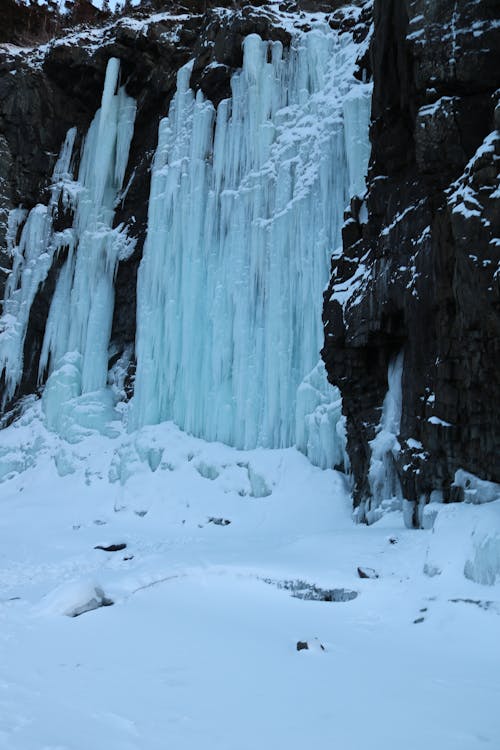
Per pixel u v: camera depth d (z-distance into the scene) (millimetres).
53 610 7848
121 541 13812
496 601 6746
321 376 16219
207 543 12969
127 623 7383
